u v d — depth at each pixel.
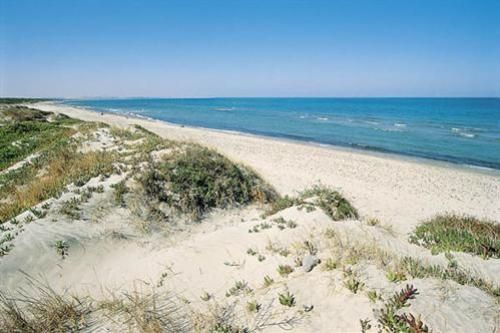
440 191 12.51
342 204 8.95
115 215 7.28
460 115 52.50
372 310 3.44
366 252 4.86
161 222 7.50
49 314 4.05
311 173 14.60
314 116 52.69
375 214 9.88
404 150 21.84
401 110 67.94
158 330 3.67
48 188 8.52
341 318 3.45
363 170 15.46
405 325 3.06
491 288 3.73
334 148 22.58
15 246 5.77
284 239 5.86
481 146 23.06
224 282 4.79
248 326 3.64
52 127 19.41
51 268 5.48
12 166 12.20
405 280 3.93
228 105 105.44
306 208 7.68
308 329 3.40
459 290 3.67
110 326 3.87
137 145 12.41
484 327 3.07
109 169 9.21
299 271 4.59
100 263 5.88
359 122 41.22
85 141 13.86
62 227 6.57
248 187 9.96
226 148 20.48
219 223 8.15
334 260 4.66
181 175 8.92
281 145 22.39
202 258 5.69
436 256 5.15
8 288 4.85
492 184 13.57
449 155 20.17
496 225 7.38
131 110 73.44
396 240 6.16
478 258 4.94
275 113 61.44
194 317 3.96
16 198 8.51
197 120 45.91
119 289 4.97
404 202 11.16
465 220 7.80
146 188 8.12
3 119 23.92
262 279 4.65
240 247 5.89
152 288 4.88
